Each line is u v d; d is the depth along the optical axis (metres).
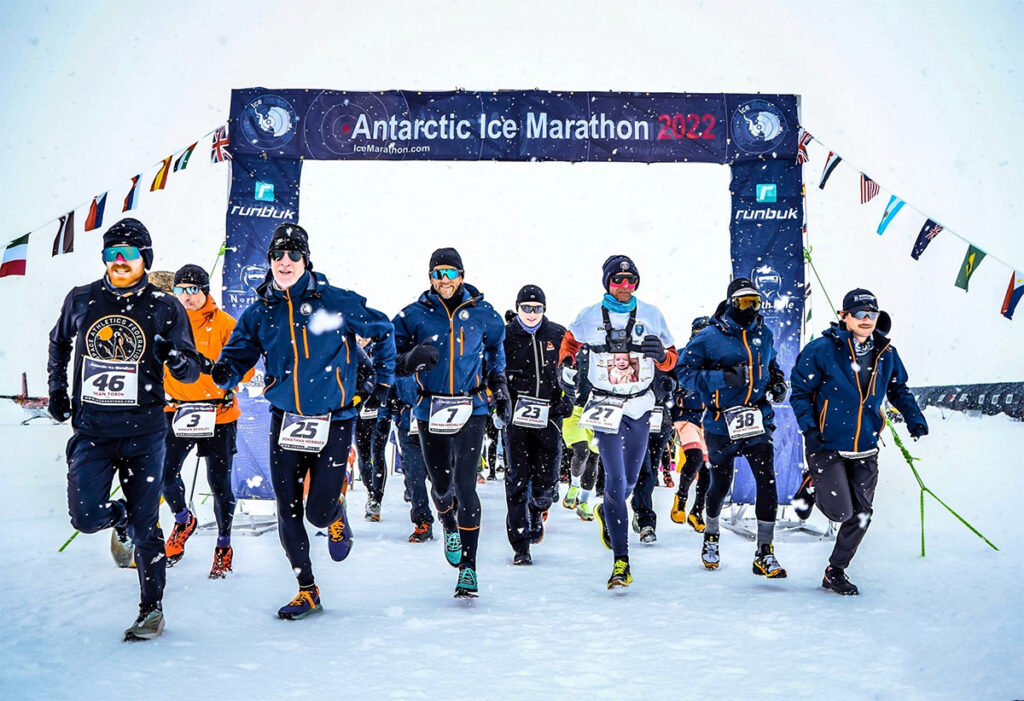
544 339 6.84
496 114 8.85
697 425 8.32
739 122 8.84
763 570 5.63
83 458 4.14
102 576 5.38
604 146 8.84
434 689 3.22
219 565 5.72
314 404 4.52
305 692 3.17
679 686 3.25
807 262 8.80
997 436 18.67
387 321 4.77
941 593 4.96
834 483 5.21
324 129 8.80
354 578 5.65
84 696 3.09
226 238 8.77
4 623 4.14
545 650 3.79
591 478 9.16
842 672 3.42
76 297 4.30
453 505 5.68
